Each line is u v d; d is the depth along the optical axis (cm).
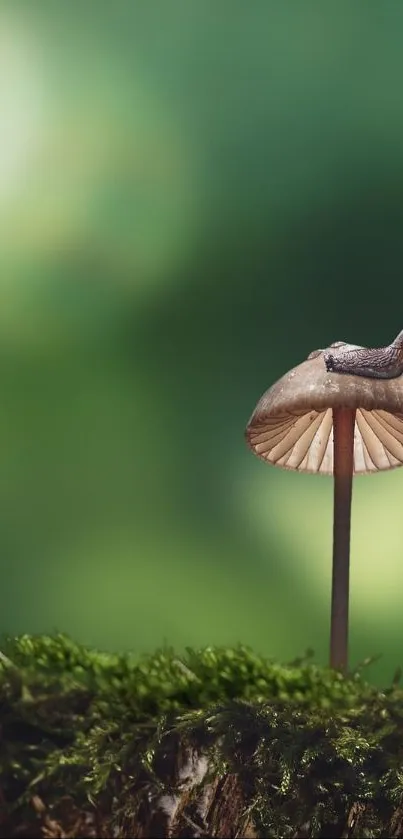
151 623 201
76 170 210
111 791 105
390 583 183
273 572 200
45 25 215
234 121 212
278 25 216
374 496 186
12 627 204
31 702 105
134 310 210
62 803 105
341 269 202
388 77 210
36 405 209
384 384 108
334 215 204
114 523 208
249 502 203
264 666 108
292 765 105
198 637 200
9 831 105
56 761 105
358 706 106
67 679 106
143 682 106
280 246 206
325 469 113
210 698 106
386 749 105
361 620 183
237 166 210
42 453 207
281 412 108
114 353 211
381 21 212
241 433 206
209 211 208
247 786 105
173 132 212
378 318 200
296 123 210
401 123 207
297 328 203
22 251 209
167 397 209
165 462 208
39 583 206
